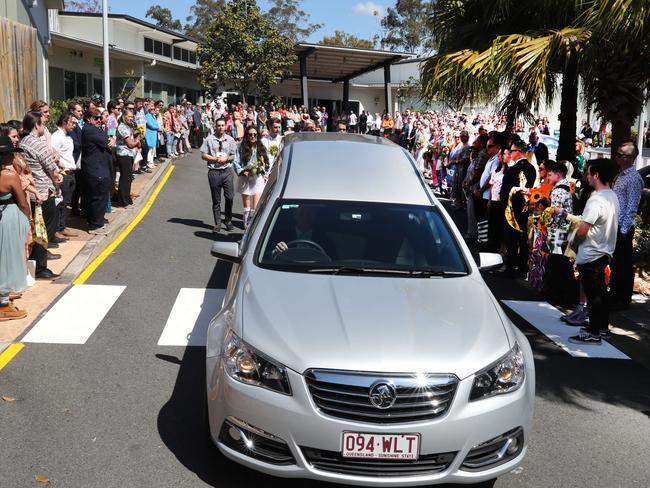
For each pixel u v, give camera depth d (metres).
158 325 6.55
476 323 4.02
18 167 6.99
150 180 15.45
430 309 4.11
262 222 5.04
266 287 4.27
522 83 8.08
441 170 16.97
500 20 9.23
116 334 6.25
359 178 5.58
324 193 5.34
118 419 4.62
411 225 5.10
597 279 6.56
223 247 4.87
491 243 10.25
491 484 4.05
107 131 12.73
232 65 29.77
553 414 5.12
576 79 10.02
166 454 4.20
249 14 30.58
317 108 33.75
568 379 5.82
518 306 7.91
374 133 29.08
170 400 4.95
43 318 6.57
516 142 9.48
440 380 3.55
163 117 19.78
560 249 7.94
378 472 3.52
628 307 7.93
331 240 4.88
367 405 3.48
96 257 8.91
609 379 5.86
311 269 4.59
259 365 3.64
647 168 11.60
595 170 6.45
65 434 4.38
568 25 8.59
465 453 3.55
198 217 12.20
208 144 10.69
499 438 3.66
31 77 14.02
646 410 5.26
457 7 9.80
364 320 3.90
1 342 5.91
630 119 8.96
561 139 10.48
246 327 3.86
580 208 8.02
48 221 8.19
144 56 30.09
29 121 7.97
